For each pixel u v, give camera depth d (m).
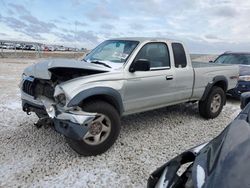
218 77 6.50
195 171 2.11
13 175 3.76
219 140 2.40
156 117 6.63
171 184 2.28
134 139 5.16
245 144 2.13
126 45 5.21
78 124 3.98
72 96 4.00
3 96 8.46
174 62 5.60
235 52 10.54
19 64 21.42
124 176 3.82
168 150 4.74
